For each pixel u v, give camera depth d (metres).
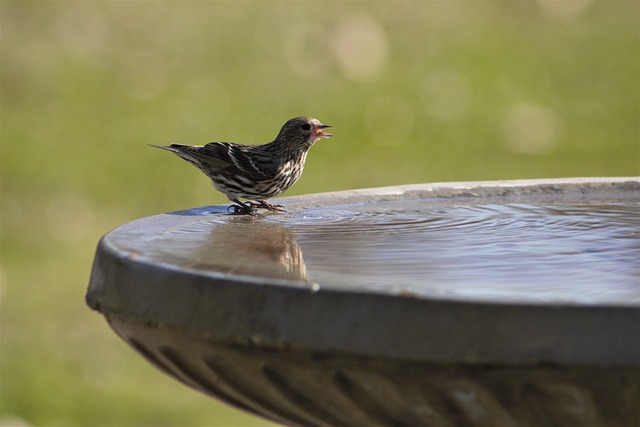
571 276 4.99
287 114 22.09
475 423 4.26
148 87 22.66
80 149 19.97
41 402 12.52
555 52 26.09
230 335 4.29
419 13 27.30
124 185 18.84
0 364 13.23
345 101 22.75
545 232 6.37
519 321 3.87
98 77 22.94
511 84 24.39
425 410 4.27
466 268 5.17
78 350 13.74
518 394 4.05
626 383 3.91
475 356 3.91
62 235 16.97
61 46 24.00
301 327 4.14
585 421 4.14
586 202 7.73
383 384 4.19
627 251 5.72
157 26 25.41
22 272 15.57
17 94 22.05
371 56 25.00
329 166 20.05
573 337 3.83
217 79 23.34
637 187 8.23
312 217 7.00
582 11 28.28
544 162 20.91
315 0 27.03
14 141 20.03
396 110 22.58
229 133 21.12
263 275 4.68
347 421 4.55
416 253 5.56
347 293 4.07
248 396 4.71
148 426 11.98
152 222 6.48
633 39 26.81
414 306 3.97
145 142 20.41
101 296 4.95
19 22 24.55
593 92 24.22
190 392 12.99
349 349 4.05
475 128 22.19
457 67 24.92
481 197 8.02
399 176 19.81
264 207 7.38
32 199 18.02
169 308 4.51
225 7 26.53
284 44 25.08
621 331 3.81
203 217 6.88
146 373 13.42
